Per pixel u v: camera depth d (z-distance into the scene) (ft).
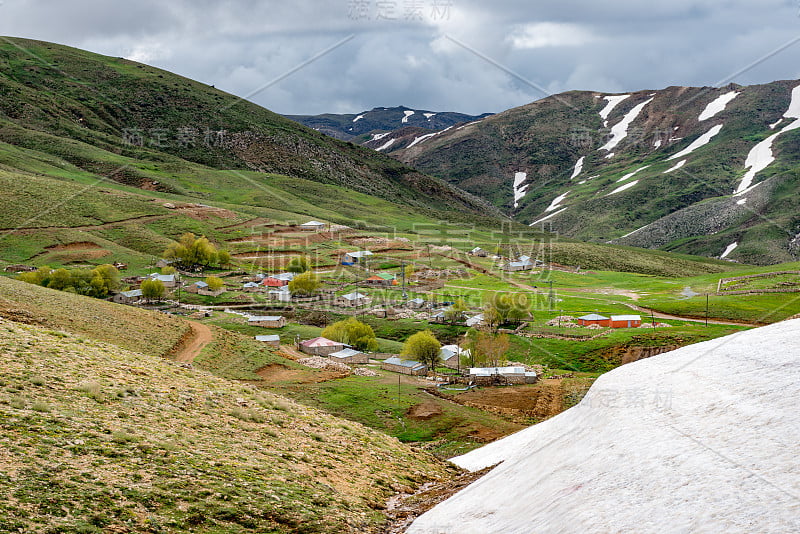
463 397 277.23
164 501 71.72
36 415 86.58
